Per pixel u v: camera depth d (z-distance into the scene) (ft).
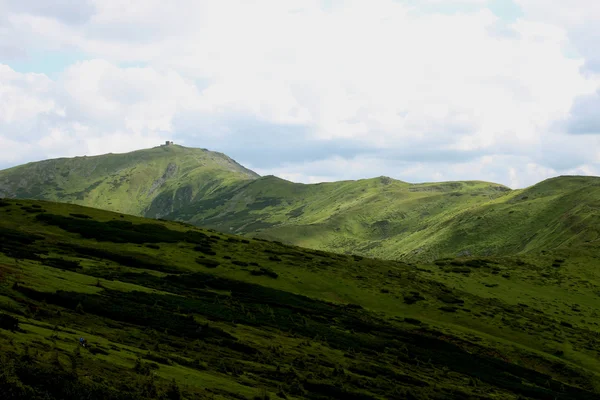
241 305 341.21
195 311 283.79
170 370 151.94
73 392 101.19
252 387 165.89
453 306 477.36
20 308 177.68
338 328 346.33
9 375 95.81
